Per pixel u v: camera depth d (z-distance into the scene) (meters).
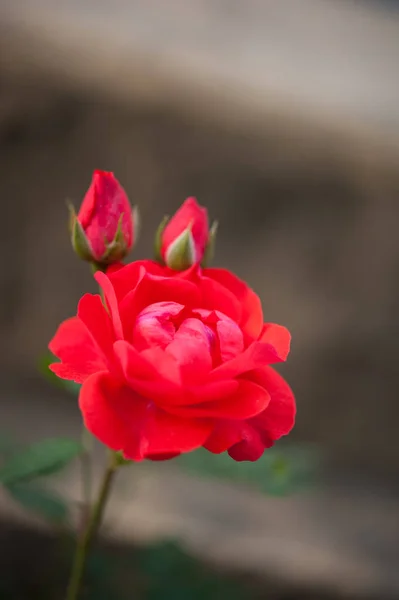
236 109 0.76
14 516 0.69
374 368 0.79
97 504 0.57
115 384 0.52
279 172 0.76
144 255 0.80
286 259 0.78
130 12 0.87
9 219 0.82
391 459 0.81
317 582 0.69
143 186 0.78
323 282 0.78
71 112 0.77
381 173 0.74
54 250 0.82
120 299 0.53
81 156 0.78
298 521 0.73
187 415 0.52
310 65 0.85
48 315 0.84
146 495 0.72
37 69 0.76
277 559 0.70
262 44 0.88
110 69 0.76
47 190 0.80
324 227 0.77
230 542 0.70
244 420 0.53
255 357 0.52
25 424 0.79
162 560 0.67
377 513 0.75
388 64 0.90
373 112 0.77
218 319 0.53
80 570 0.58
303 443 0.82
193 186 0.78
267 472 0.61
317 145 0.75
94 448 0.76
